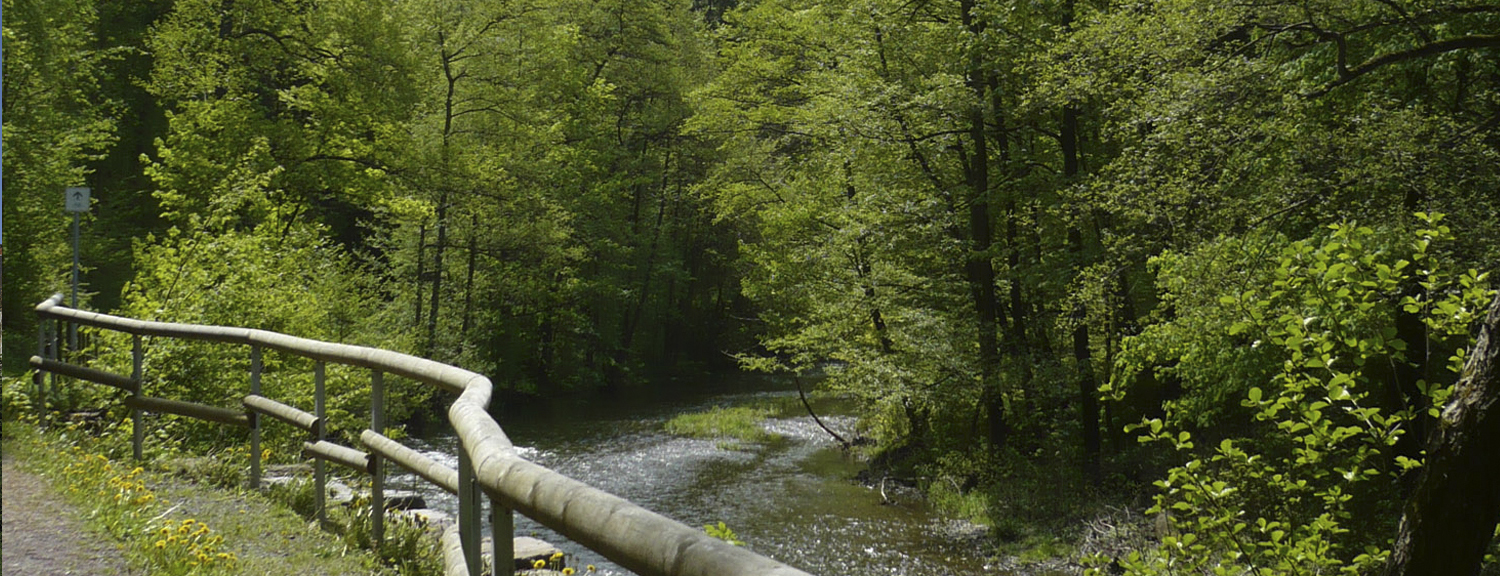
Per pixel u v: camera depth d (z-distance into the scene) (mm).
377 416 5172
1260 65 11547
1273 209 11352
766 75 24812
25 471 5930
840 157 20750
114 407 8766
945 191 19812
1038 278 18344
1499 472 5000
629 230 41906
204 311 11617
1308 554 5996
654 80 42125
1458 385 5176
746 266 42906
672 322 47781
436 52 27516
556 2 31922
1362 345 5977
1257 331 6801
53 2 21766
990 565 13930
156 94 22578
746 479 19734
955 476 18688
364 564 4770
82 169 22328
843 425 26172
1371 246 9430
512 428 27250
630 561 1467
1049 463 18312
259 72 25656
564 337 38125
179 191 21547
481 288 33750
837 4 20938
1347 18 11648
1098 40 12859
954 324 19906
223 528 5160
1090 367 18359
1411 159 10477
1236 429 16172
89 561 4195
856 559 14320
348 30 23344
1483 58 12148
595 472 20438
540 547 5430
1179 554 6293
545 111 33031
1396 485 9742
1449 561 5168
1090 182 15469
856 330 22406
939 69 19844
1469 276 6223
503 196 29734
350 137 24328
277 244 16703
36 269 19031
